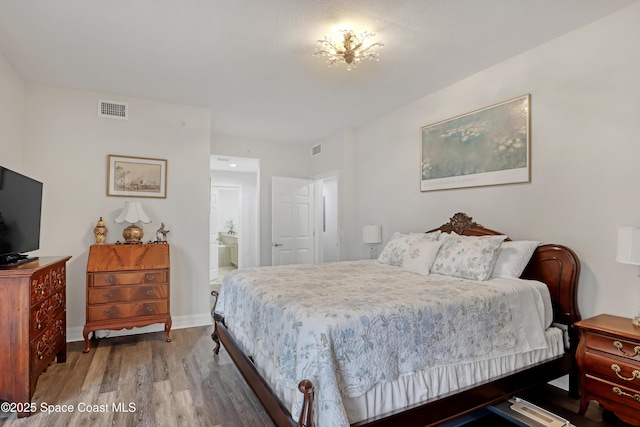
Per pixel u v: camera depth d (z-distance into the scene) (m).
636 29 2.21
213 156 5.46
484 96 3.18
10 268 2.23
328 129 5.15
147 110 3.92
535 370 2.19
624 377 1.95
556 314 2.54
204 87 3.54
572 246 2.54
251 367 2.11
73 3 2.14
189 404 2.32
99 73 3.21
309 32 2.50
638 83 2.21
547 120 2.70
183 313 4.06
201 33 2.51
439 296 2.05
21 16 2.28
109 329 3.32
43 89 3.49
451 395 1.83
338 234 5.18
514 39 2.64
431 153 3.74
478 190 3.25
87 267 3.30
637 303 2.21
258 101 3.95
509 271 2.63
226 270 8.86
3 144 2.95
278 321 1.88
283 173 5.98
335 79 3.35
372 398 1.64
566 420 1.90
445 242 3.01
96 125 3.70
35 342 2.31
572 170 2.54
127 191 3.81
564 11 2.28
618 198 2.30
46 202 3.49
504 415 1.96
